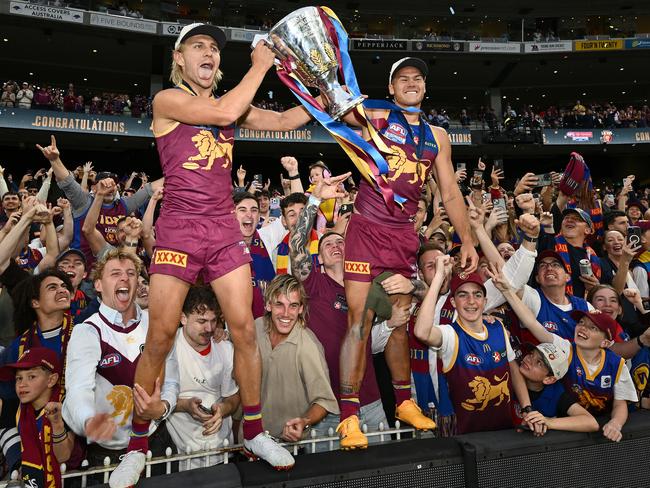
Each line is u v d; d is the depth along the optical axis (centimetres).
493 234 599
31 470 227
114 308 291
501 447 248
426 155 259
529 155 2684
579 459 263
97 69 2603
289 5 2669
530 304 383
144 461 213
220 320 304
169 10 2594
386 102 258
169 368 276
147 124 2233
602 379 312
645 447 279
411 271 265
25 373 236
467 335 306
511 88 3077
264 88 2802
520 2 2711
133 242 443
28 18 2095
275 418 301
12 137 2111
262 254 489
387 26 2852
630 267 549
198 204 213
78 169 1064
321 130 2403
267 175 2805
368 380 323
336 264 358
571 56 2645
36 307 307
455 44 2611
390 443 246
